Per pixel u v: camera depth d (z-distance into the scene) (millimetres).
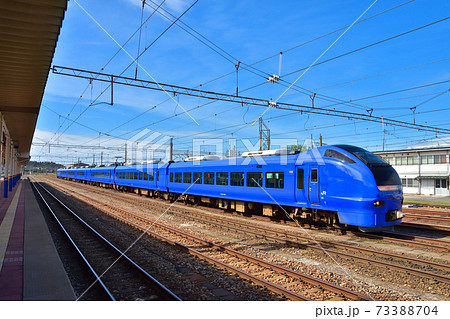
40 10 5898
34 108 14828
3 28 6480
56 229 12234
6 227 11812
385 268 7344
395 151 41531
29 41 7070
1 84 10461
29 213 15828
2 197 24609
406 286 6332
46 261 7414
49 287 5816
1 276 6363
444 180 37062
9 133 25578
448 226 12211
